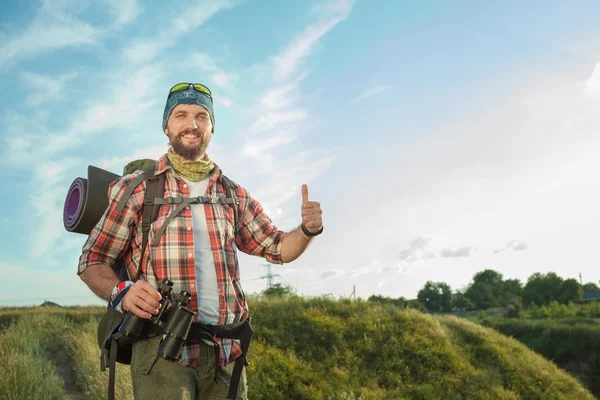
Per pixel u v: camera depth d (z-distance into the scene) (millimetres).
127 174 2064
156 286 1795
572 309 50062
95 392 6004
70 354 8445
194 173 1968
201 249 1874
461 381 13461
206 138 2004
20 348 8352
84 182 2223
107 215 1854
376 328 14312
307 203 2123
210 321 1816
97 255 1861
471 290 105812
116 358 1796
